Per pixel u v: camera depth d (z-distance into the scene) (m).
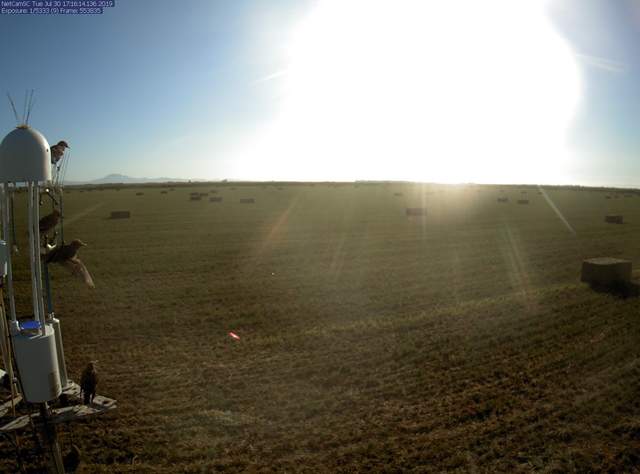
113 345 11.34
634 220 41.59
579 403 8.16
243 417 7.84
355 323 12.89
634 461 6.59
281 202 59.78
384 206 53.84
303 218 41.09
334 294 16.20
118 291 16.61
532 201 64.94
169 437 7.28
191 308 14.49
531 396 8.48
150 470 6.50
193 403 8.33
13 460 6.64
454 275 19.27
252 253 24.34
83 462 6.67
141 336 11.98
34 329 4.79
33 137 4.29
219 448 6.98
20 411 6.28
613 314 13.38
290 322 13.06
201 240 28.69
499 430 7.34
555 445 6.96
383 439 7.16
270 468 6.48
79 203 59.41
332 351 10.79
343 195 74.25
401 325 12.62
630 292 15.93
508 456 6.70
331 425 7.59
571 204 60.84
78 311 14.13
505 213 46.53
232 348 11.07
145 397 8.59
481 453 6.78
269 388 8.91
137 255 23.75
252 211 47.72
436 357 10.35
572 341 11.22
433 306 14.60
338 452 6.83
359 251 24.97
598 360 10.04
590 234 31.95
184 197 70.38
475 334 11.80
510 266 21.11
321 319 13.33
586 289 16.42
